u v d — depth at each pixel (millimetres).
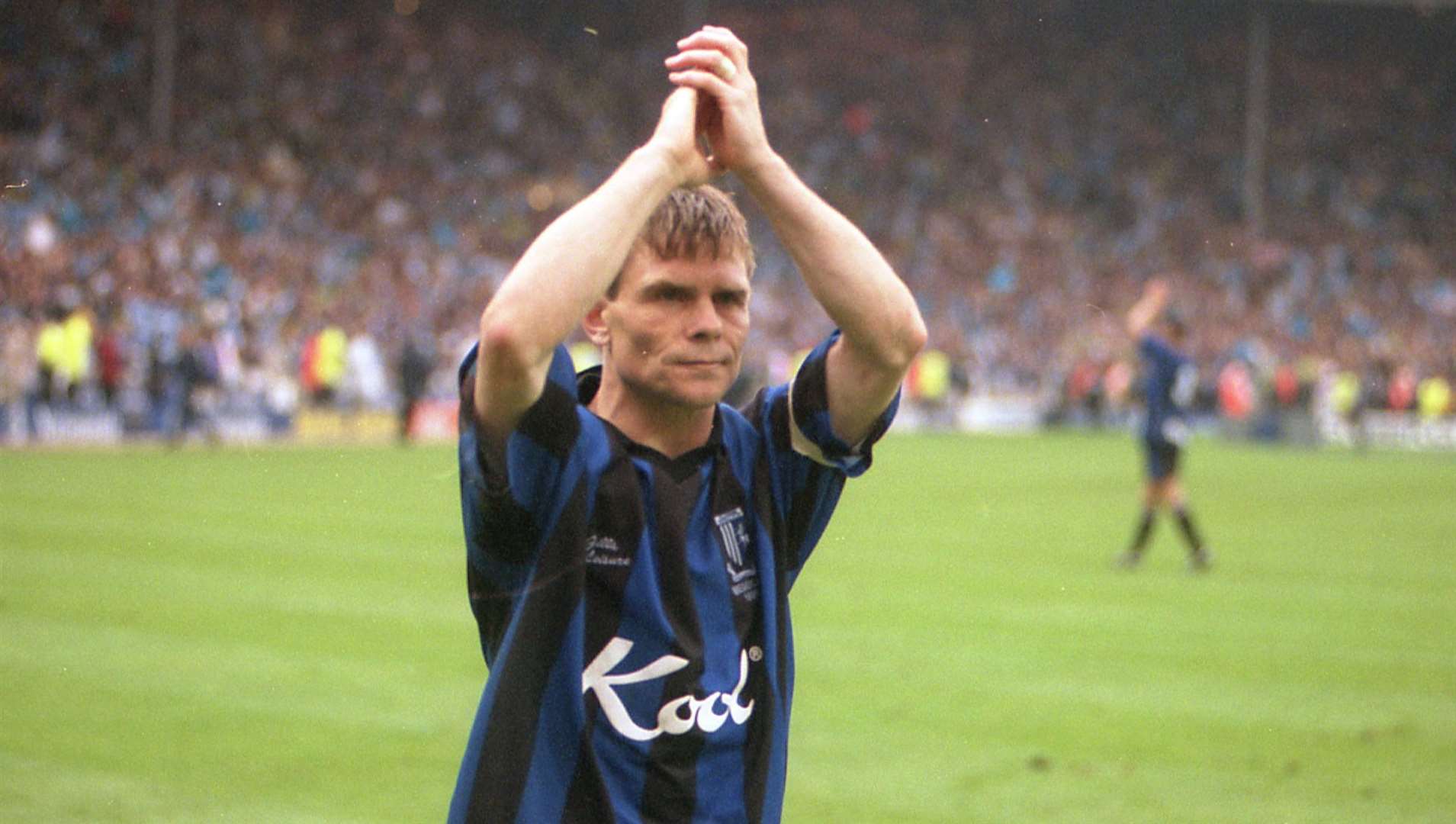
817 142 108125
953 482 52812
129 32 86438
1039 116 114562
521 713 5270
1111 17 119375
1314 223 115938
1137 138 116125
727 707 5465
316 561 28391
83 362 59562
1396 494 51750
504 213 91125
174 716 16000
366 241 83938
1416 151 121625
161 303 68750
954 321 99312
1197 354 101938
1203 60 120000
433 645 20297
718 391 5406
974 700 17656
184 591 24391
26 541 29906
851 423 5629
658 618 5348
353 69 94250
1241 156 117812
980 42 117125
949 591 26906
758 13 112750
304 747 14875
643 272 5312
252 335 69188
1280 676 19484
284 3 95125
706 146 5504
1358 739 16141
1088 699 17875
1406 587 28422
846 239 5379
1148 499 31125
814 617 23734
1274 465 68375
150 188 78750
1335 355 105250
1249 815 13227
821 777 14328
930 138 111312
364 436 70062
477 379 5055
